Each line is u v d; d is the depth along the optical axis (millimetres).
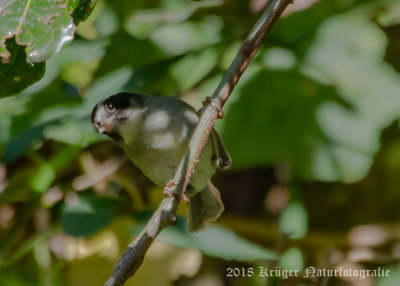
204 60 8859
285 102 8438
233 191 9469
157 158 6707
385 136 9453
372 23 8859
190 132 6570
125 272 4359
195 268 7488
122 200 7859
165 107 6656
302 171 8227
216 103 4746
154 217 4578
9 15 4512
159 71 8758
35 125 8102
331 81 8562
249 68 8727
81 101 9180
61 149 8734
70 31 4504
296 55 8781
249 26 8648
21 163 9188
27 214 8312
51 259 8594
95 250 7648
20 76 4883
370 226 8734
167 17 8547
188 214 6980
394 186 9508
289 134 8320
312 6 8594
